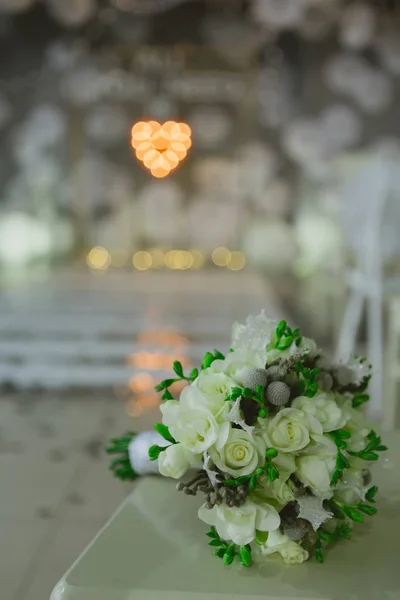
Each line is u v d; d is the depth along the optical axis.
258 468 0.95
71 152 8.42
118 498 2.46
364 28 7.52
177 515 1.16
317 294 6.66
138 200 8.62
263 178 8.25
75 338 4.85
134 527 1.12
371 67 7.79
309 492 0.99
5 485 2.57
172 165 7.91
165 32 7.91
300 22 7.67
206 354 1.09
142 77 8.03
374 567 1.00
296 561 0.99
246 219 8.47
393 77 7.78
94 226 8.63
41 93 8.13
